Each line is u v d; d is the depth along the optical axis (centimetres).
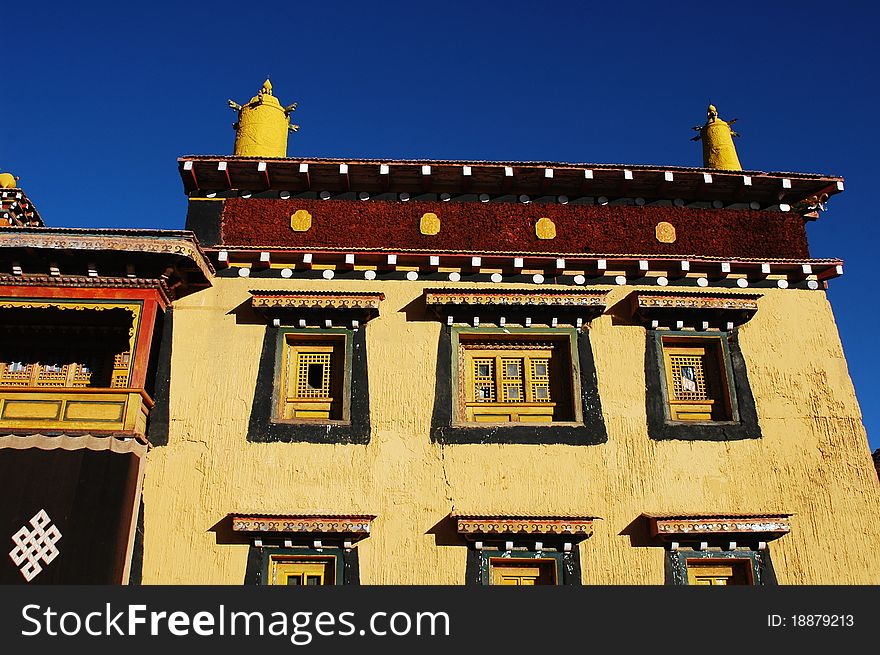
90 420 1016
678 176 1290
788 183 1302
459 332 1177
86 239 1056
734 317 1205
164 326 1161
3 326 1162
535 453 1105
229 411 1111
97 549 950
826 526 1094
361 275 1210
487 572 1036
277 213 1277
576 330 1190
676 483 1103
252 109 1426
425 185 1291
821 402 1173
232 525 1032
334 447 1093
